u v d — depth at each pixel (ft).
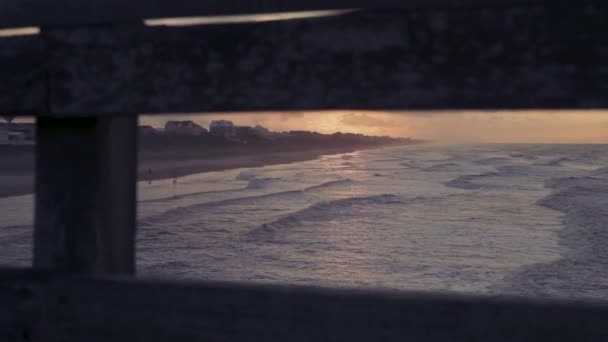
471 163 268.62
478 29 2.95
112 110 3.48
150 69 3.42
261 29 3.25
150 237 81.05
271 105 3.25
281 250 73.56
